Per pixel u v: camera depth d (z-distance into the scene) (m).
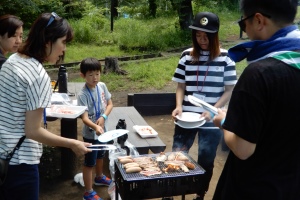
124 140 3.32
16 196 2.12
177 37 13.93
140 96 6.30
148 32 14.51
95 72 3.38
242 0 1.57
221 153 4.80
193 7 17.83
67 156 3.94
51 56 2.11
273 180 1.53
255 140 1.46
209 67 3.16
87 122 3.32
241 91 1.46
